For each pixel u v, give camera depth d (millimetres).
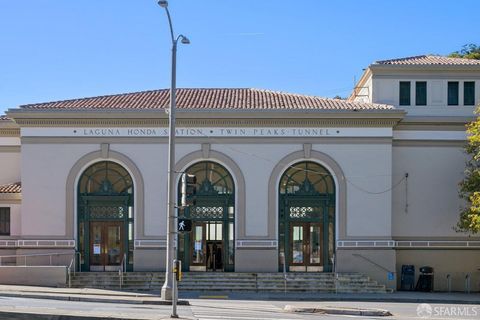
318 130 35219
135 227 34750
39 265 34500
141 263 34562
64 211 34844
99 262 35156
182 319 19125
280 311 24312
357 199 34938
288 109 34812
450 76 37344
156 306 24906
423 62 38094
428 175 36375
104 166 35531
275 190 34969
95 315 17578
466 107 37219
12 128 37531
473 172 34125
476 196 32219
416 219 36188
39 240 34625
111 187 35406
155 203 34812
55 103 36406
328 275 34062
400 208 36219
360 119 34969
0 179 37531
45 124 35094
